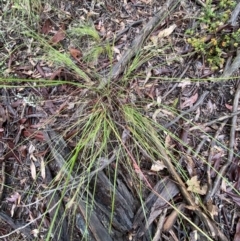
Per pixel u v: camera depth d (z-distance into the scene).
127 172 0.77
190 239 0.72
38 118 0.85
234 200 0.74
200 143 0.79
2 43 0.96
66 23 0.97
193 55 0.89
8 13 1.00
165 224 0.73
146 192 0.76
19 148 0.83
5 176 0.81
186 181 0.75
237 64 0.86
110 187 0.76
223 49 0.89
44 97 0.87
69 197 0.75
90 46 0.92
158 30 0.93
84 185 0.76
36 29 0.97
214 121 0.81
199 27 0.92
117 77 0.86
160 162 0.77
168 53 0.90
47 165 0.80
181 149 0.79
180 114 0.82
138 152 0.79
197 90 0.85
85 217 0.73
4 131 0.85
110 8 0.98
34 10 0.98
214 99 0.84
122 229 0.73
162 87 0.86
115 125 0.80
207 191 0.74
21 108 0.87
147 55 0.89
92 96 0.84
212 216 0.72
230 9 0.93
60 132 0.82
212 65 0.87
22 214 0.78
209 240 0.71
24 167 0.81
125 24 0.96
